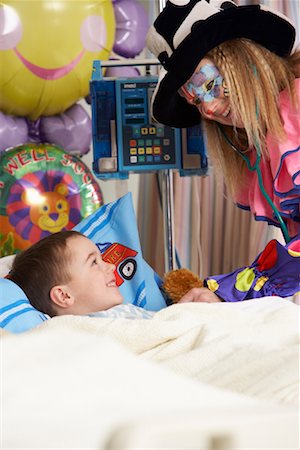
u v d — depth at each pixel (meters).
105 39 3.20
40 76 3.07
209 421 0.43
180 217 3.35
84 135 3.38
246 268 1.86
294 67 1.90
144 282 1.93
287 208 1.83
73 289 1.74
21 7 3.00
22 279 1.77
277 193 1.82
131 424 0.42
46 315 1.63
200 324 1.39
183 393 0.52
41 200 3.21
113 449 0.41
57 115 3.34
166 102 1.98
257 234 3.14
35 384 0.52
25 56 3.03
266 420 0.44
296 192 1.78
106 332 1.37
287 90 1.83
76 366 0.54
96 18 3.14
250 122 1.79
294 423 0.45
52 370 0.53
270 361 1.11
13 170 3.20
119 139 2.42
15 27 2.99
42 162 3.24
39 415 0.48
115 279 1.88
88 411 0.48
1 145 3.22
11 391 0.51
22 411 0.49
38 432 0.46
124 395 0.51
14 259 1.89
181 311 1.46
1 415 0.48
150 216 3.52
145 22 3.48
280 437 0.44
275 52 1.90
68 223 3.25
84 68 3.15
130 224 2.01
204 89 1.84
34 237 3.20
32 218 3.20
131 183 3.99
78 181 3.29
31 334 0.62
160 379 0.54
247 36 1.87
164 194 2.59
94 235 2.00
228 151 1.99
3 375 0.53
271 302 1.58
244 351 1.18
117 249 1.97
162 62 1.94
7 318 1.54
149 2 3.65
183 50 1.82
